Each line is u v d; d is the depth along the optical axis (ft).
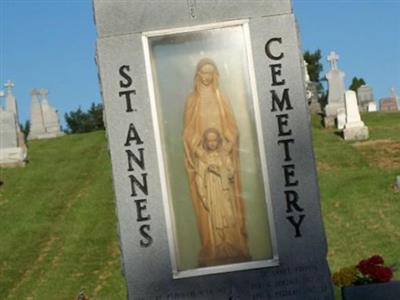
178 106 35.32
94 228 68.28
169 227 35.14
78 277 56.65
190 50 35.37
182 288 35.17
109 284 54.49
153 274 35.19
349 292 37.88
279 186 35.12
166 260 35.19
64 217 72.64
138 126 35.24
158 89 35.29
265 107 35.14
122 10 35.24
